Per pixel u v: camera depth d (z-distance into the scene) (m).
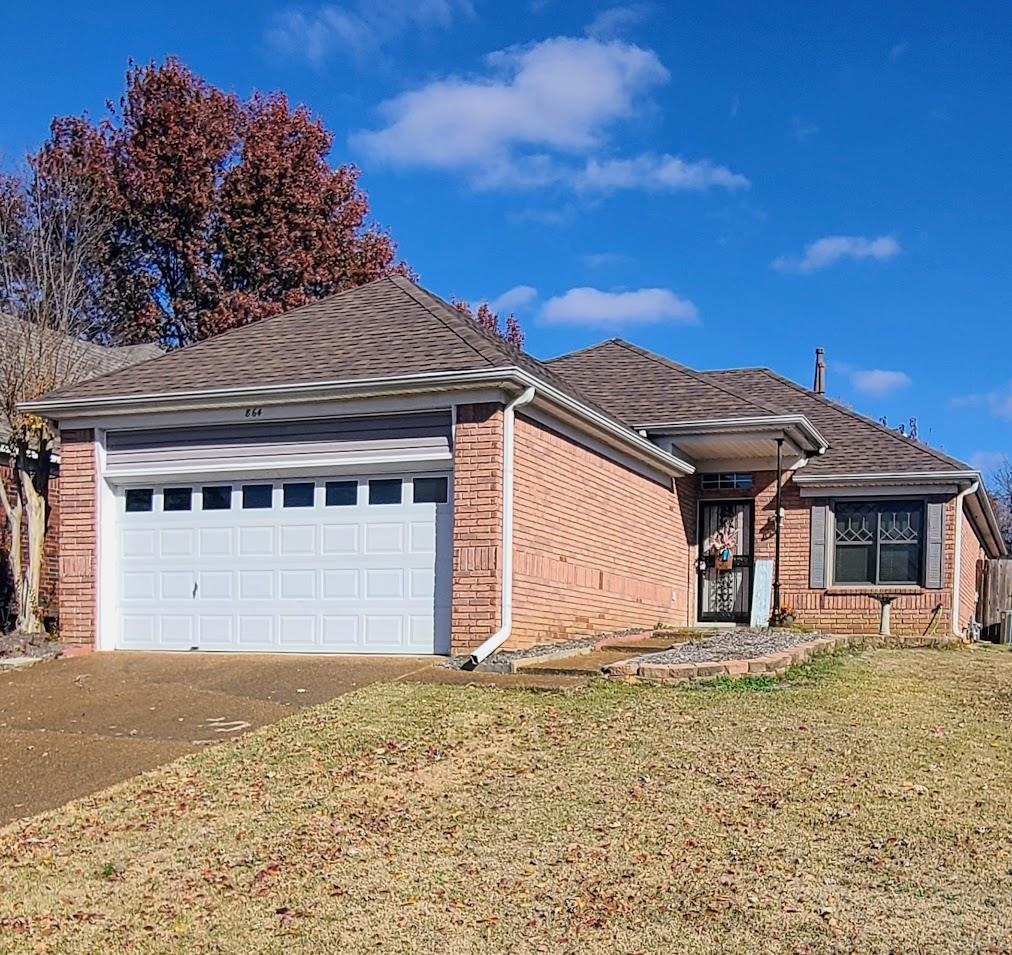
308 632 13.68
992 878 6.35
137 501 14.66
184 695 11.38
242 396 13.58
